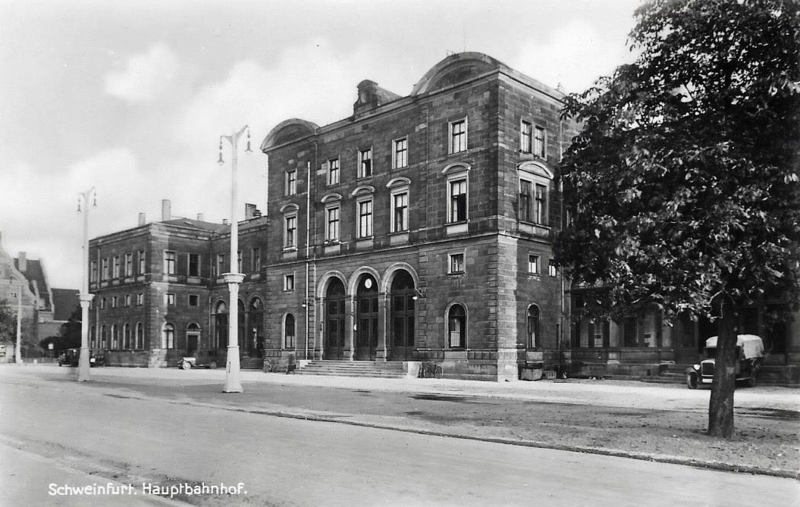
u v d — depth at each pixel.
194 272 71.56
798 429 16.95
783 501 9.65
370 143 47.06
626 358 39.16
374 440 15.34
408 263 43.44
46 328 100.31
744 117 14.91
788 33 13.91
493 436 15.65
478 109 40.12
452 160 41.22
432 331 41.41
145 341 68.25
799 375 32.16
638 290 15.99
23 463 12.02
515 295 39.03
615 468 12.10
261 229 64.12
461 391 29.98
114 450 13.55
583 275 18.80
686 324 37.22
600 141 16.77
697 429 16.91
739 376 31.16
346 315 47.41
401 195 44.81
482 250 39.00
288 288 52.94
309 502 9.38
